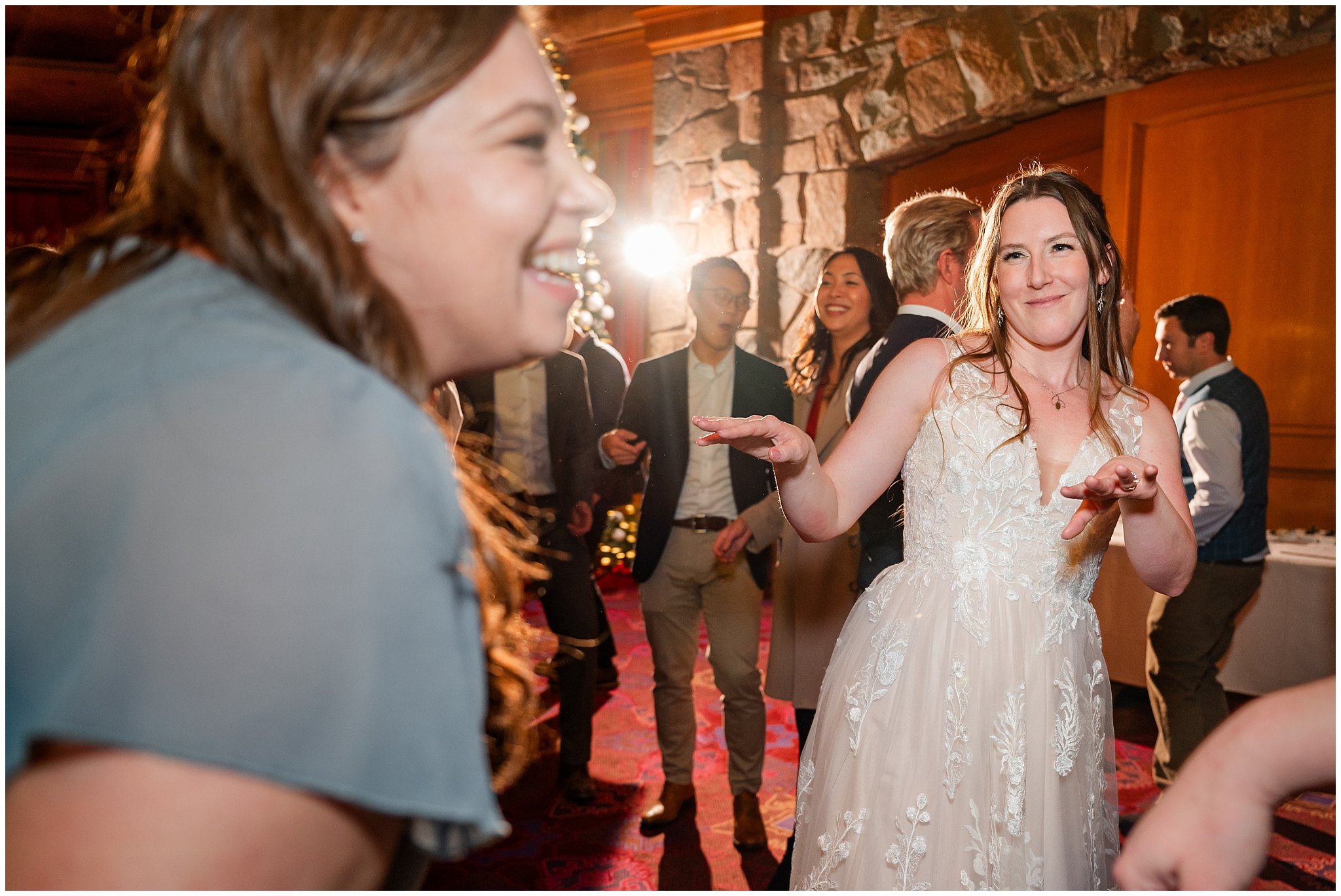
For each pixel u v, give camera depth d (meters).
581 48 5.52
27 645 0.31
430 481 0.36
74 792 0.30
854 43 4.50
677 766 2.54
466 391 2.48
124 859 0.29
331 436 0.33
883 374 1.55
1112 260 1.47
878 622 1.48
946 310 1.96
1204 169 3.88
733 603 2.42
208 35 0.41
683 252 4.97
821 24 4.60
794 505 1.36
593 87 5.56
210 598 0.30
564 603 2.62
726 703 2.44
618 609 4.59
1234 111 3.77
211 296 0.38
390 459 0.34
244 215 0.39
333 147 0.41
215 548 0.30
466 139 0.41
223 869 0.30
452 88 0.41
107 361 0.35
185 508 0.31
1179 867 0.44
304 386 0.34
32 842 0.30
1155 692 2.63
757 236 4.76
